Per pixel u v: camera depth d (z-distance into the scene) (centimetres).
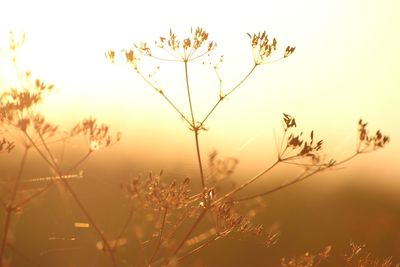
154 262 523
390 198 1074
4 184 500
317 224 880
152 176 525
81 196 649
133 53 611
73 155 621
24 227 604
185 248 567
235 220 548
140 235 518
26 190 507
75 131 544
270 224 847
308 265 606
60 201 639
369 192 1072
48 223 621
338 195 1037
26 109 514
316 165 567
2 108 511
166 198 515
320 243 813
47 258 602
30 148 527
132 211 509
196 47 605
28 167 566
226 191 579
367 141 571
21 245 599
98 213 647
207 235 548
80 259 613
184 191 526
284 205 920
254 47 610
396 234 855
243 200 551
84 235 631
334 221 912
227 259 695
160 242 530
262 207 564
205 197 544
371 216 938
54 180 527
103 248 517
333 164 567
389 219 902
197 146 571
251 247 726
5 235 496
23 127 505
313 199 985
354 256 623
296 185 988
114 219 647
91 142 548
